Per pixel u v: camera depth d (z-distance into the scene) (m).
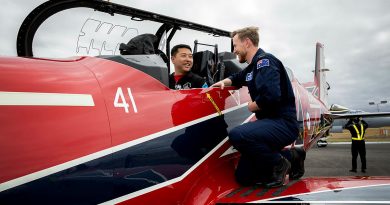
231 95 2.37
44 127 1.28
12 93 1.25
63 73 1.50
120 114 1.59
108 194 1.46
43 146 1.26
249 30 2.26
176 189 1.82
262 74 2.04
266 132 2.07
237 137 2.06
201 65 2.77
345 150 17.78
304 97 4.65
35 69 1.41
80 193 1.36
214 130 2.14
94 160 1.42
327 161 11.80
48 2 2.05
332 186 1.85
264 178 2.12
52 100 1.35
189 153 1.92
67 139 1.34
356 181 1.95
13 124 1.20
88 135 1.42
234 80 2.37
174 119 1.87
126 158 1.56
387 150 17.25
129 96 1.68
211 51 2.83
